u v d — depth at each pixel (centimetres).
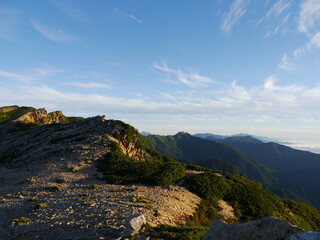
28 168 4753
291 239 783
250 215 3278
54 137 7012
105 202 2339
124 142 6525
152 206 2323
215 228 978
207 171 4584
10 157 6172
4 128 9994
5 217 2078
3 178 4178
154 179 3553
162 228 1614
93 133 6694
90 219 1805
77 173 4038
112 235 1435
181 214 2403
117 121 7294
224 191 3541
